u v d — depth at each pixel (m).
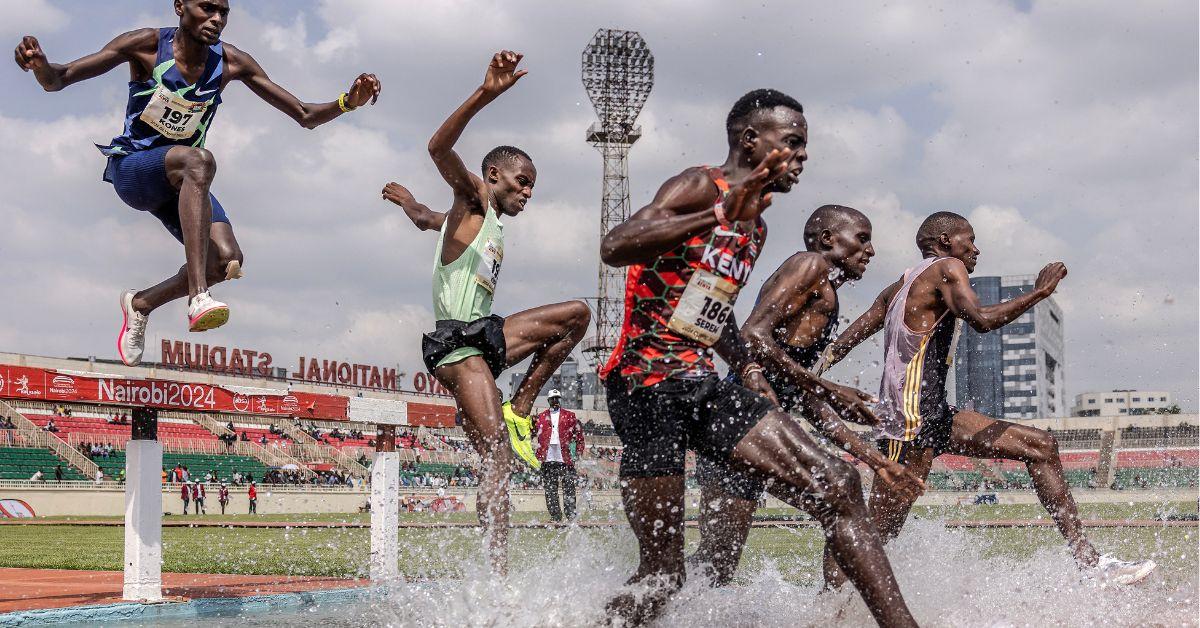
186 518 28.20
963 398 145.88
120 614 4.88
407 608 4.48
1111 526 13.16
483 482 5.05
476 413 5.14
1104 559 5.22
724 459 3.62
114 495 33.53
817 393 4.35
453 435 47.19
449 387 5.25
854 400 4.25
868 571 3.40
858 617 4.41
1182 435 58.47
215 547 11.23
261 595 5.37
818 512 3.51
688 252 3.67
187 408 5.52
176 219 5.45
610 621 3.89
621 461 3.85
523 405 5.50
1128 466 58.09
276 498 38.25
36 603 5.16
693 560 4.88
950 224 5.81
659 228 3.40
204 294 4.93
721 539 4.86
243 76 5.58
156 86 5.18
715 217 3.34
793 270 4.74
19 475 35.31
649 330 3.73
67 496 32.06
